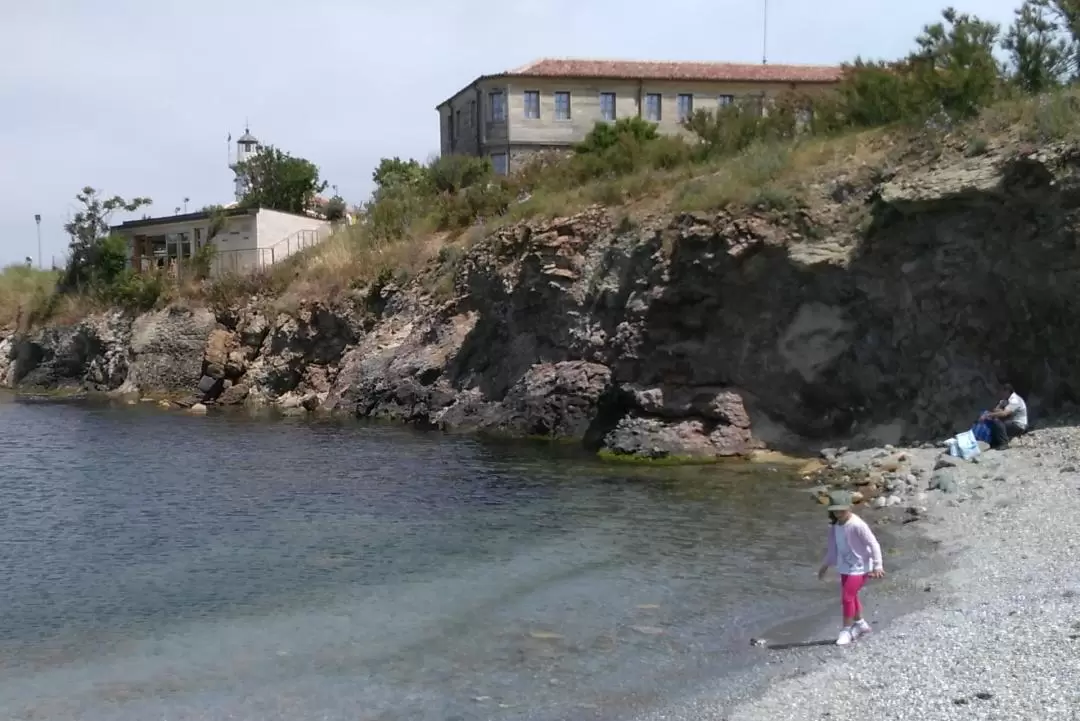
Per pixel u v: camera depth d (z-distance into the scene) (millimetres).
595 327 30625
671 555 15820
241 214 62500
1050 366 21625
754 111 38375
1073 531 14297
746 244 25703
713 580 14312
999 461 19156
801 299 25984
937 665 9805
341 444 30938
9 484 24297
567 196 35938
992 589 12406
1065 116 21734
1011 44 27953
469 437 32000
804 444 25734
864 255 24844
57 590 14781
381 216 52469
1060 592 11562
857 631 11273
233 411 44219
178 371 53312
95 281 65000
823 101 33656
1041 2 27938
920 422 23984
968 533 15422
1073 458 18125
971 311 22953
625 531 17578
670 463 25141
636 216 30984
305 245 58219
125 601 14164
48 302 66375
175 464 27297
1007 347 22484
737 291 26469
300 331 47156
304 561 16219
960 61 28297
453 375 37000
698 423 26188
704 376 26781
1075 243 20375
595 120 58344
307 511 20328
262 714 9930
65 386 61625
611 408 28547
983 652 9914
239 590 14625
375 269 46719
